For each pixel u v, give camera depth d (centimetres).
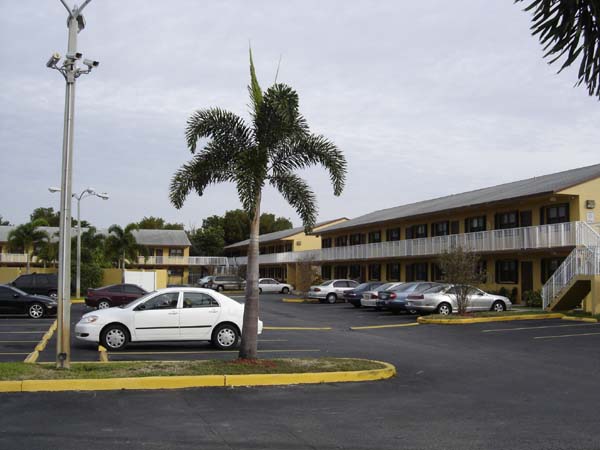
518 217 3369
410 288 3050
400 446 738
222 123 1323
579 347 1747
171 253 7481
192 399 1003
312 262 4875
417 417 893
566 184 2961
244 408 944
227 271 7050
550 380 1230
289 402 994
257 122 1305
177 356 1498
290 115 1270
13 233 4975
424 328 2331
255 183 1251
